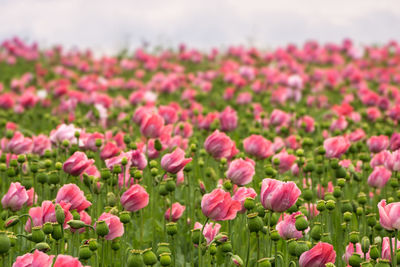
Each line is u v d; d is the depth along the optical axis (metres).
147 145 5.87
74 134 6.38
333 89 14.78
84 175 4.90
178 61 20.86
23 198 4.50
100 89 14.59
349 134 7.68
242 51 20.88
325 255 3.54
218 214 3.93
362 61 18.33
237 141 8.86
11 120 10.74
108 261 4.79
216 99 13.88
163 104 12.04
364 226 5.32
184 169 5.66
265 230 4.41
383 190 6.64
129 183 5.43
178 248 5.52
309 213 5.16
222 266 5.00
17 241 4.91
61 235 3.69
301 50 20.20
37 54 21.59
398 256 3.82
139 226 5.77
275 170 5.63
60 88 12.70
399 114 9.57
